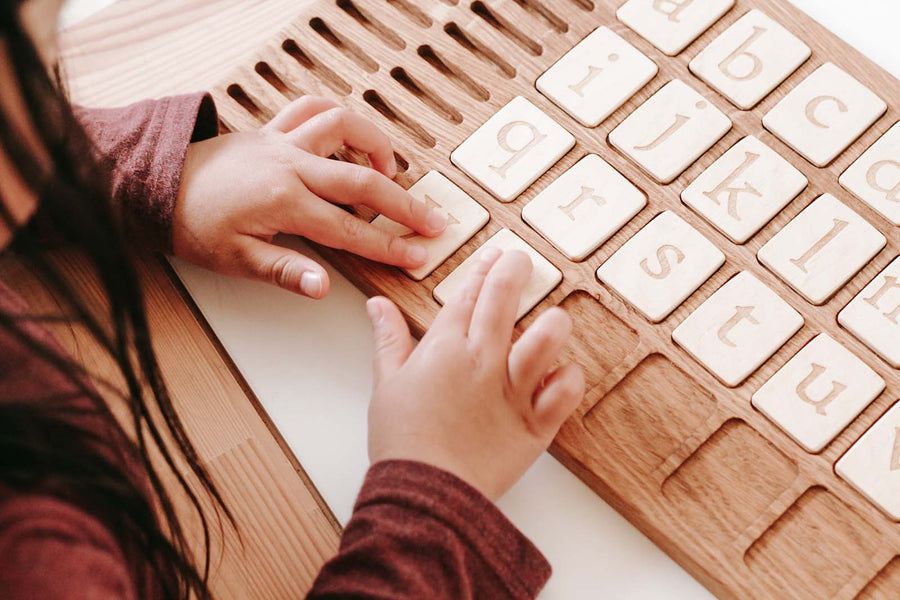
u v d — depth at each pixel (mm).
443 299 554
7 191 341
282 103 632
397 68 627
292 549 514
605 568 499
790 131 576
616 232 562
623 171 578
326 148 583
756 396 512
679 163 571
